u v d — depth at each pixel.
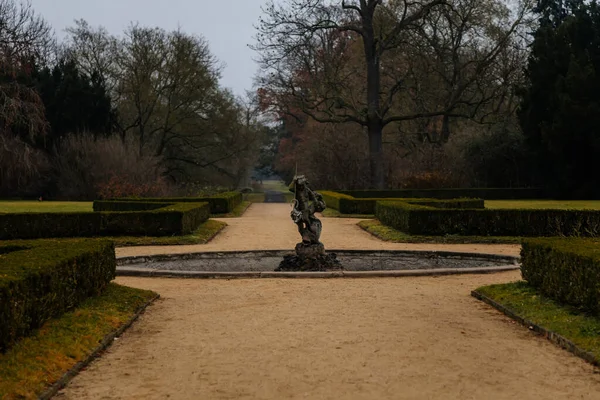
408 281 10.52
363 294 9.25
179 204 22.22
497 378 5.23
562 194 41.00
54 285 6.65
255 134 54.44
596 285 6.70
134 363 5.77
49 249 7.95
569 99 37.50
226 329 7.07
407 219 18.83
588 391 4.90
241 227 23.30
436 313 7.91
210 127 49.12
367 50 40.91
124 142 45.03
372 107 41.03
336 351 6.05
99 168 40.97
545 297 8.09
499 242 17.62
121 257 13.46
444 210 18.56
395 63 43.69
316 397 4.77
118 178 38.44
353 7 39.84
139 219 18.70
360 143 47.75
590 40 40.06
